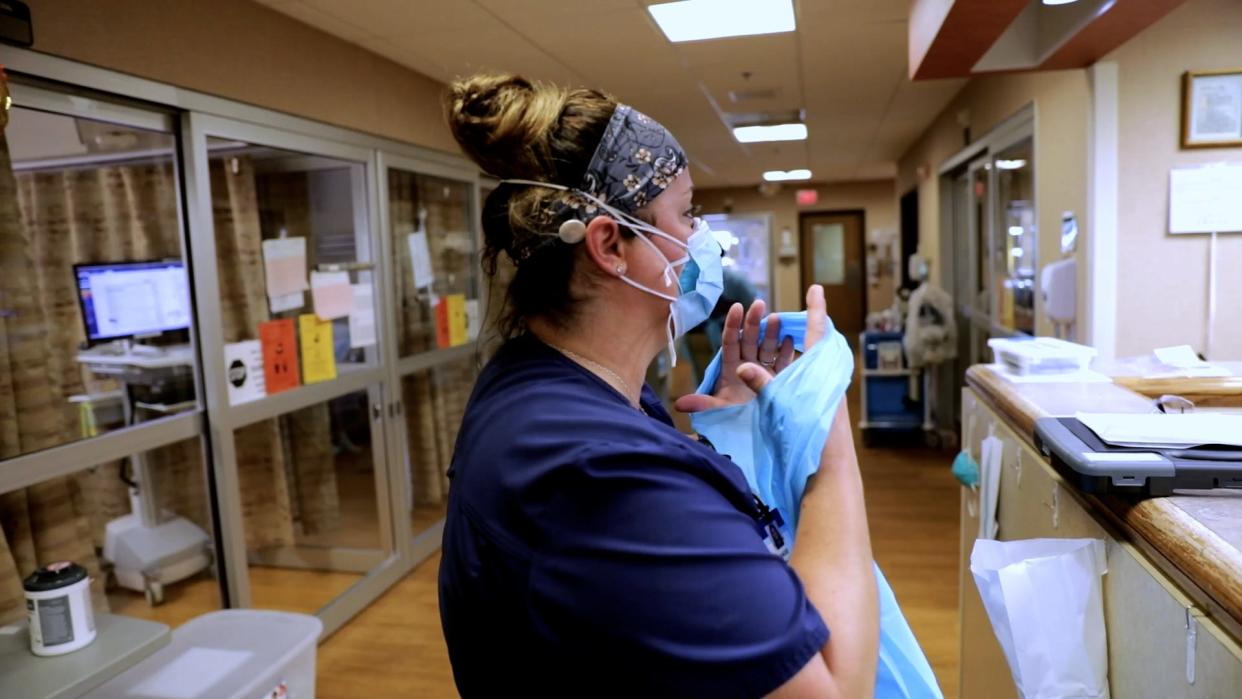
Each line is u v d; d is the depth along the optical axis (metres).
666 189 0.74
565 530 0.59
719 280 0.83
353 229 3.36
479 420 0.70
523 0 2.91
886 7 3.19
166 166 2.49
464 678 0.68
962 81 4.77
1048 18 2.60
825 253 11.90
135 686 1.77
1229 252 2.65
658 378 5.97
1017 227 4.00
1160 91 2.64
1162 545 0.80
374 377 3.36
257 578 3.40
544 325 0.76
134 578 2.73
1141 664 0.88
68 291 2.28
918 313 5.29
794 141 7.13
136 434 2.28
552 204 0.71
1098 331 2.75
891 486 4.60
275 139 2.80
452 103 0.75
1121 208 2.71
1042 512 1.23
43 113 2.07
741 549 0.58
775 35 3.57
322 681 2.63
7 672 1.45
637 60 3.95
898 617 0.88
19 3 1.89
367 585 3.22
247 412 2.64
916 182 7.37
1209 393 1.46
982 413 1.66
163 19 2.31
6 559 2.07
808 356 0.78
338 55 3.17
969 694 1.74
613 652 0.57
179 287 2.51
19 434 2.11
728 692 0.54
